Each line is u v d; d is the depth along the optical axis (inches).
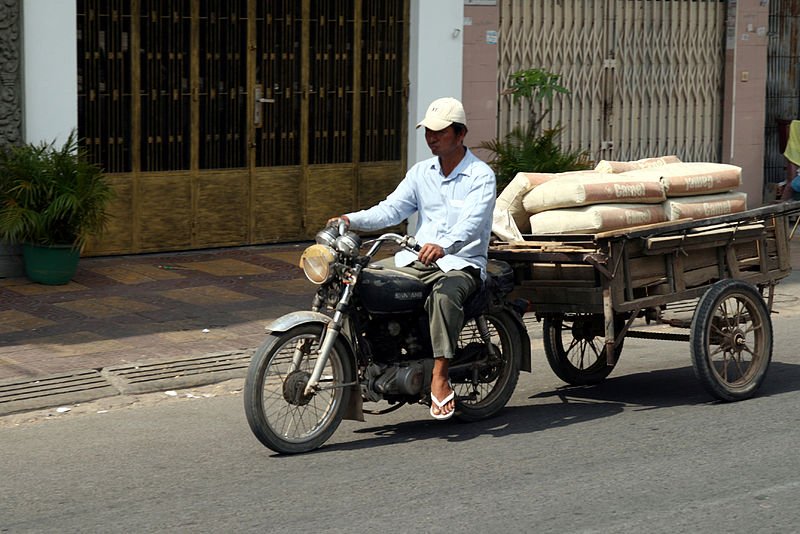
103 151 553.9
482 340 338.3
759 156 770.2
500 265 335.9
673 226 340.8
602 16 695.7
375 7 622.2
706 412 347.9
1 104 512.4
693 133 745.6
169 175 572.4
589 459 301.9
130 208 565.0
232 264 564.1
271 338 301.6
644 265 343.3
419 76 628.1
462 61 641.0
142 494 276.8
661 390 379.6
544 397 372.2
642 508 265.3
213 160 585.3
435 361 315.6
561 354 382.6
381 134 634.2
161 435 327.3
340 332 307.6
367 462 300.2
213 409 356.2
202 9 573.0
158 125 567.5
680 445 313.7
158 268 549.0
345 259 307.0
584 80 694.5
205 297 501.4
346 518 259.3
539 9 669.9
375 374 314.2
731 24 744.3
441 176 323.6
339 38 614.5
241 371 397.4
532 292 347.9
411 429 333.1
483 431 330.0
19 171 501.7
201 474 291.6
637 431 328.2
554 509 264.5
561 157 601.9
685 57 733.3
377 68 627.5
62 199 492.1
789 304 524.1
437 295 311.6
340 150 622.2
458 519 258.4
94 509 266.8
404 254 322.7
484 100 652.1
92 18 543.2
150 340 431.8
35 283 511.5
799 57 797.2
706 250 360.5
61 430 332.8
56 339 429.1
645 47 715.4
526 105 673.0
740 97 754.2
